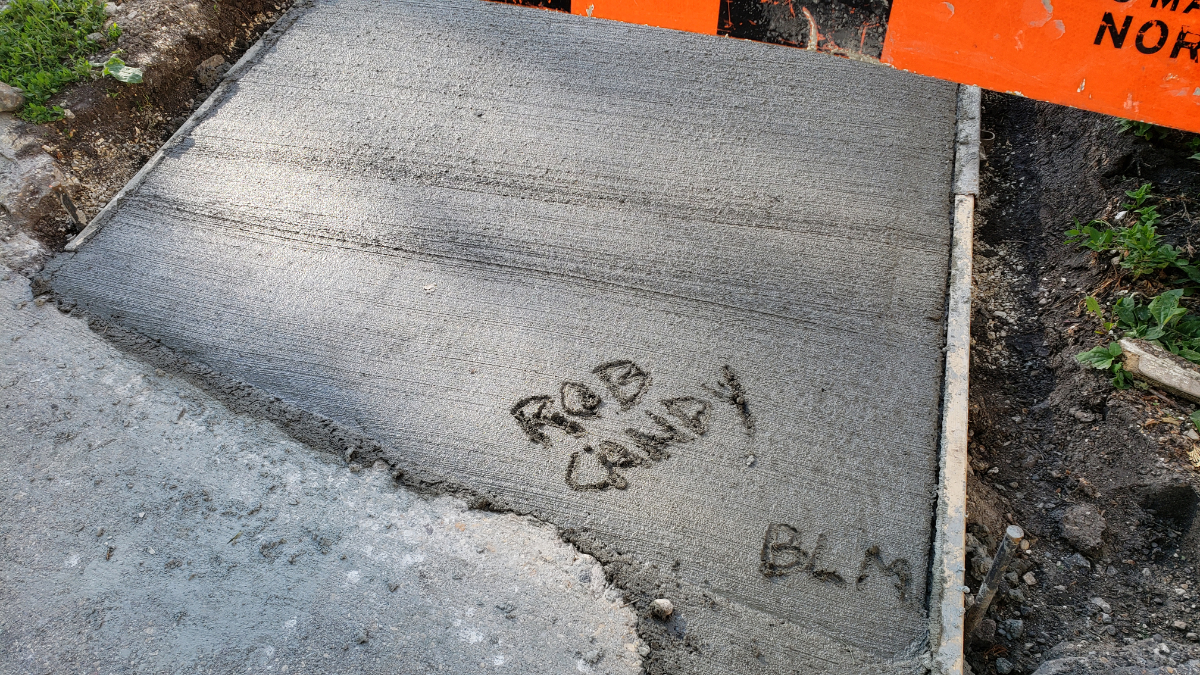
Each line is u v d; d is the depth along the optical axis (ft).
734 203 4.88
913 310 4.41
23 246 4.74
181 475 3.81
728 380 4.15
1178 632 3.41
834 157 5.10
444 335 4.35
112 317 4.45
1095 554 3.72
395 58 5.81
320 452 3.92
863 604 3.49
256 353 4.30
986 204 5.23
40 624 3.35
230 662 3.26
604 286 4.53
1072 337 4.40
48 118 5.16
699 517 3.72
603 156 5.14
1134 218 4.55
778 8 3.84
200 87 5.83
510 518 3.72
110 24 5.66
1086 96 3.56
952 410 4.00
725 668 3.32
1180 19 3.22
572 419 4.03
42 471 3.80
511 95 5.52
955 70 3.70
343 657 3.28
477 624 3.38
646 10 4.07
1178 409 3.86
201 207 4.97
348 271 4.63
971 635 3.52
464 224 4.83
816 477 3.83
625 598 3.49
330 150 5.23
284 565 3.53
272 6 6.38
